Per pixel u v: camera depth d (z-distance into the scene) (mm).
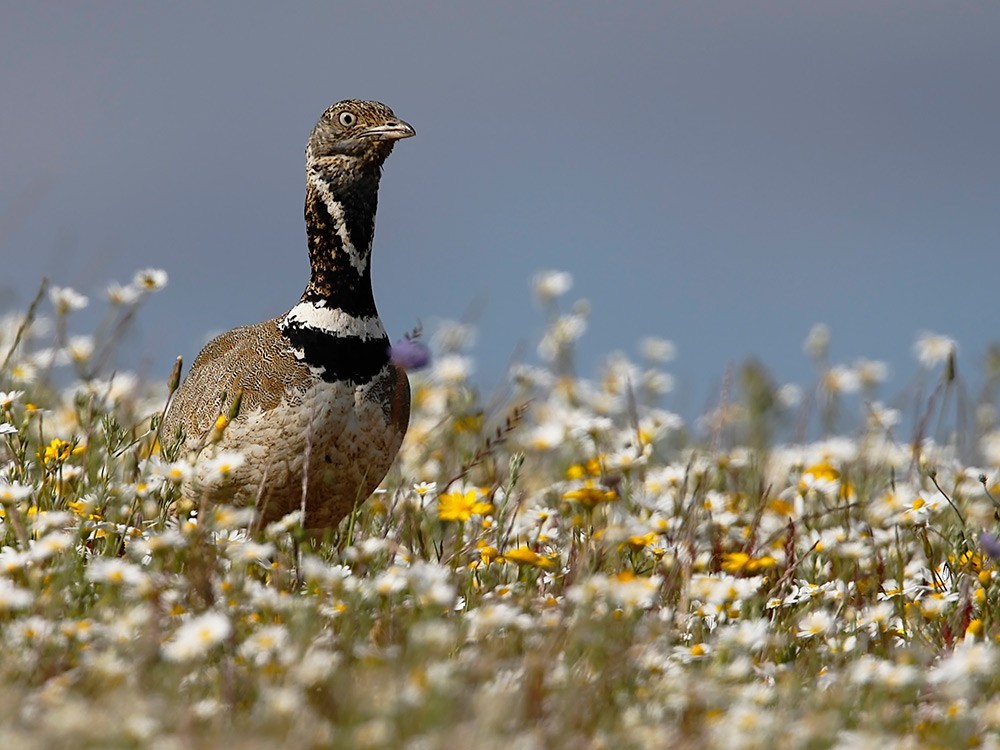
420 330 12734
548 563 10688
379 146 12906
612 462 13297
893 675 8688
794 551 11992
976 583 11070
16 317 17938
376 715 7602
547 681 8438
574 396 17922
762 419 17578
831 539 12102
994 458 15984
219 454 12344
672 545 11984
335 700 7965
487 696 7609
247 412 12477
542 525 12078
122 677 7965
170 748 7090
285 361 12594
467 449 15594
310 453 12508
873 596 11367
